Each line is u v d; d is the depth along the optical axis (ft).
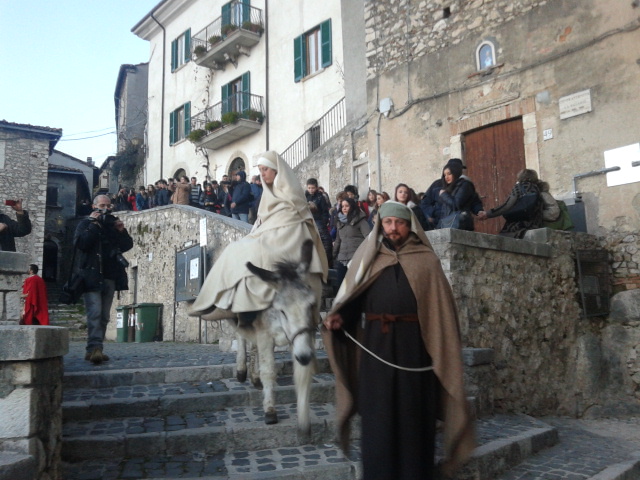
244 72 77.66
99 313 23.13
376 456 12.41
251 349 19.30
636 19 31.30
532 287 26.94
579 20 33.68
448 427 13.29
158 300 51.29
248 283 16.17
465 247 23.62
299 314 14.65
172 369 20.63
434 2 41.37
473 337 23.09
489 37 37.93
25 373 11.61
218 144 80.64
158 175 93.40
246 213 46.14
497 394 23.73
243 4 76.48
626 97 31.37
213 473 13.97
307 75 68.13
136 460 14.84
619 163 31.35
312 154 57.36
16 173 81.25
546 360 26.94
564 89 34.01
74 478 13.57
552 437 20.21
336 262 32.48
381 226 14.08
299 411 15.11
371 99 45.06
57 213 98.73
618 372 29.68
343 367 14.47
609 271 31.32
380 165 43.80
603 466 17.63
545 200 30.14
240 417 17.22
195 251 43.19
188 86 88.43
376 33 45.16
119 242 24.13
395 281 13.44
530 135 35.29
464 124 38.81
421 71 41.75
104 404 17.03
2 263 20.45
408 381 12.84
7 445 11.45
